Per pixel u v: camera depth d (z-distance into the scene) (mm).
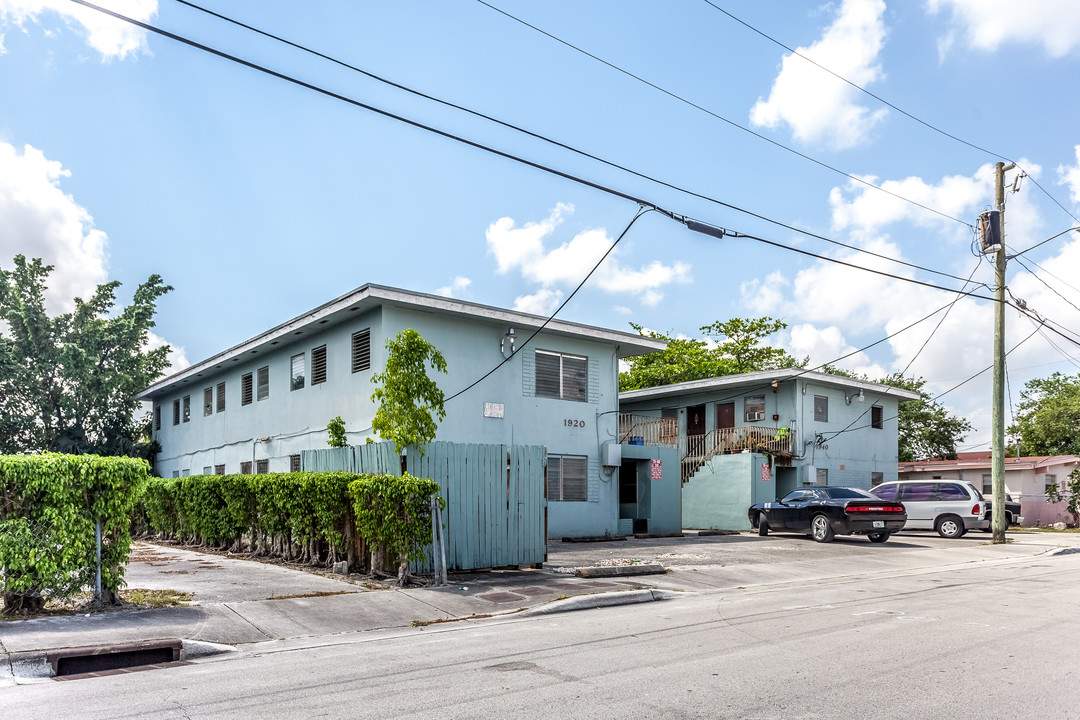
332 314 19625
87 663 7117
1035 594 11148
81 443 33406
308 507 13609
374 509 12031
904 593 11352
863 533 20500
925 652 7098
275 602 9867
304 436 21719
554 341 21922
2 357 32156
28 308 33406
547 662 6836
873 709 5297
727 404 31891
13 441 33219
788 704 5422
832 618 9062
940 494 23547
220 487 16203
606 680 6137
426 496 11742
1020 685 5914
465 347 19906
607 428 22984
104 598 9352
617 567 12891
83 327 34938
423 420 13266
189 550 16984
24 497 8688
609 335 22578
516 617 9750
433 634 8539
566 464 21922
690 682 6039
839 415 31078
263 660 7219
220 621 8734
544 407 21484
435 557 11695
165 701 5680
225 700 5688
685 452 32375
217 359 26000
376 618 9398
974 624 8594
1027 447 45969
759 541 20734
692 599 11156
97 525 9219
